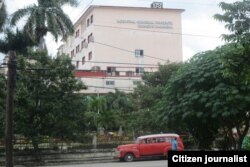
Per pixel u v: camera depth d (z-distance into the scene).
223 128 11.42
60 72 33.28
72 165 30.83
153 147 33.44
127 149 33.38
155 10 70.75
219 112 10.24
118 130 50.03
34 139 33.31
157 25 70.75
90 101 46.56
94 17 68.25
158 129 39.59
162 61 70.38
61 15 45.56
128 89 63.06
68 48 83.94
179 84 11.38
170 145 33.41
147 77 44.81
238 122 10.92
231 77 9.74
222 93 10.24
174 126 11.64
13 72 21.91
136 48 69.50
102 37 68.19
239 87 10.28
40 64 32.97
